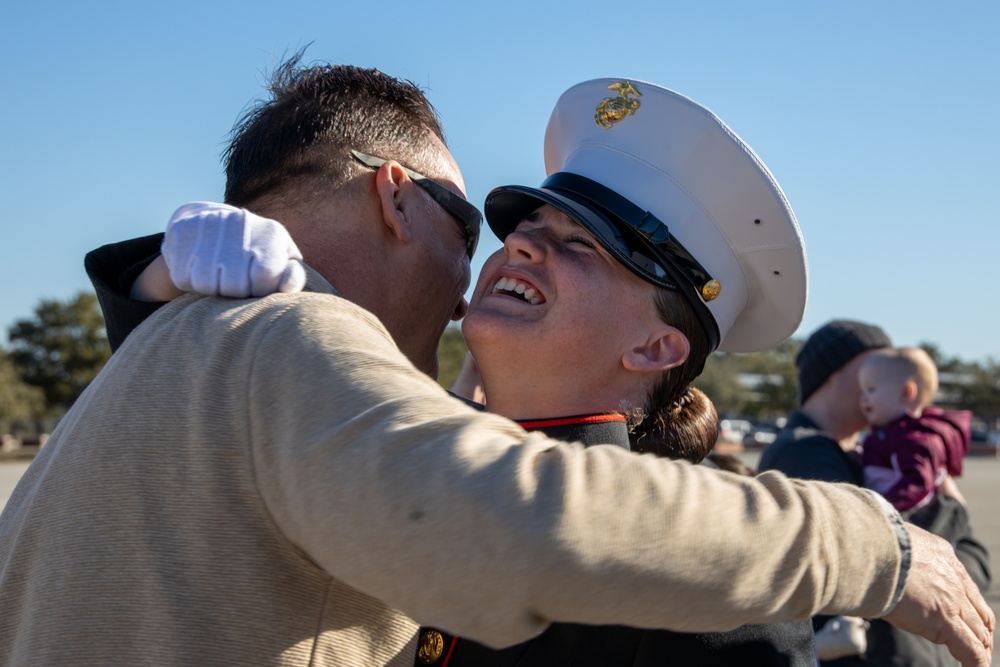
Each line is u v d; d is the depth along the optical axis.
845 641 3.14
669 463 1.30
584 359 1.95
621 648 1.72
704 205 2.07
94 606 1.35
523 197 2.09
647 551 1.16
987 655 1.49
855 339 4.29
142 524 1.35
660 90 2.08
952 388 84.69
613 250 1.94
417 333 2.09
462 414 1.26
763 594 1.23
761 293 2.21
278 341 1.35
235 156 1.95
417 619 1.21
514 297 2.01
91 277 1.76
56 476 1.47
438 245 2.05
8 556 1.49
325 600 1.37
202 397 1.36
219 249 1.48
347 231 1.90
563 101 2.25
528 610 1.15
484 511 1.14
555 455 1.22
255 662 1.30
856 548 1.32
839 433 4.32
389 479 1.17
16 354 57.53
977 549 4.03
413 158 2.01
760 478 1.37
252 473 1.31
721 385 72.44
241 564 1.31
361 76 2.03
